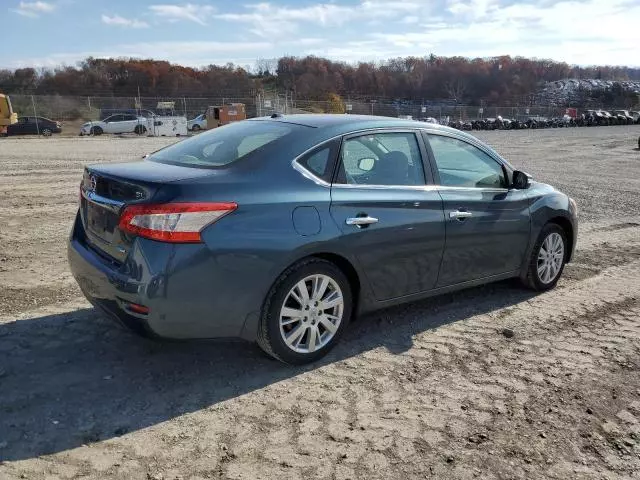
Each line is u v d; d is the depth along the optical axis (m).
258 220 3.51
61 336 4.24
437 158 4.61
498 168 5.12
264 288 3.57
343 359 4.03
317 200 3.77
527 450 3.03
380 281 4.17
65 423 3.13
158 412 3.28
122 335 4.28
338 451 2.96
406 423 3.24
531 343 4.41
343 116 4.47
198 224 3.32
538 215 5.31
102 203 3.63
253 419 3.24
